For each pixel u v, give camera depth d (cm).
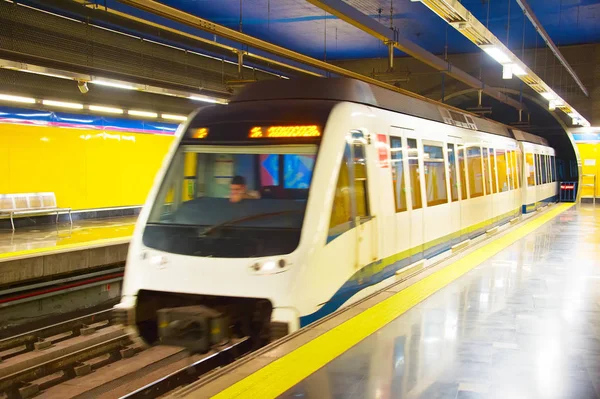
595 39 2298
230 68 2038
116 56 1582
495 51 1032
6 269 954
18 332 986
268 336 624
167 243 642
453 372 439
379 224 745
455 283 777
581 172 2667
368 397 391
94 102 1605
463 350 492
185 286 614
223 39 1451
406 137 873
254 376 429
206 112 719
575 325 573
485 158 1363
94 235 1330
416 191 896
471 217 1204
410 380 422
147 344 653
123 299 643
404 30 1986
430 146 979
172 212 661
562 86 2470
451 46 2328
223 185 659
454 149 1118
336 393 397
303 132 660
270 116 683
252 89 768
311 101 701
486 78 2542
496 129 1617
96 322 986
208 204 654
